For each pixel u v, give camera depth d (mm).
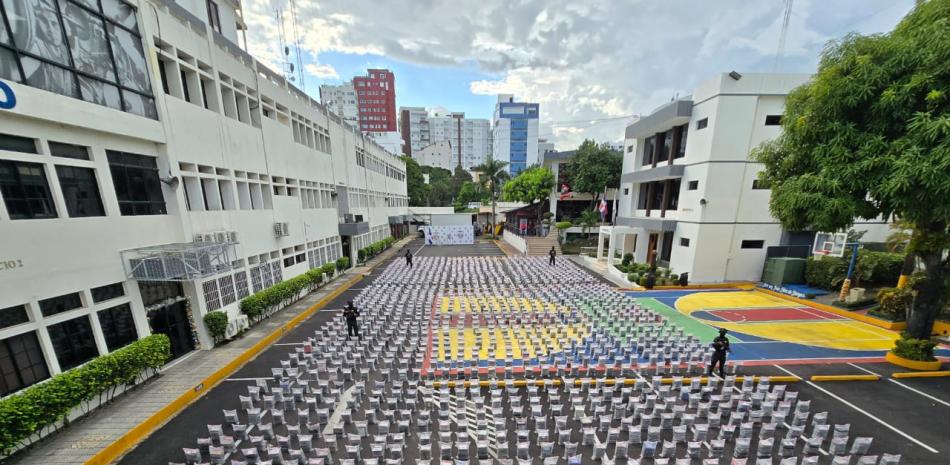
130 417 8297
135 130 9930
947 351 11711
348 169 27453
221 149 13477
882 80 8969
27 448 7145
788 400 8109
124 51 9859
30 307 7590
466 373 10234
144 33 10422
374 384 10039
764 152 13469
